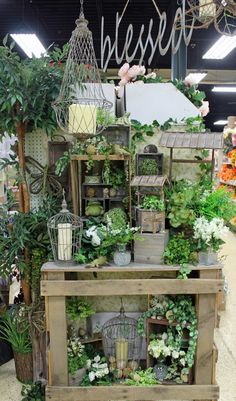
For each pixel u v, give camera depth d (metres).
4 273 2.21
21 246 2.10
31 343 2.26
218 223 1.91
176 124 2.25
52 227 1.91
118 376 2.05
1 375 2.41
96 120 1.94
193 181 2.31
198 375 1.97
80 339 2.16
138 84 2.29
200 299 1.93
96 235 1.91
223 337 2.91
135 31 6.39
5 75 1.97
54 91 2.06
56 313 1.92
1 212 2.36
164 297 2.10
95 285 1.89
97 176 2.13
